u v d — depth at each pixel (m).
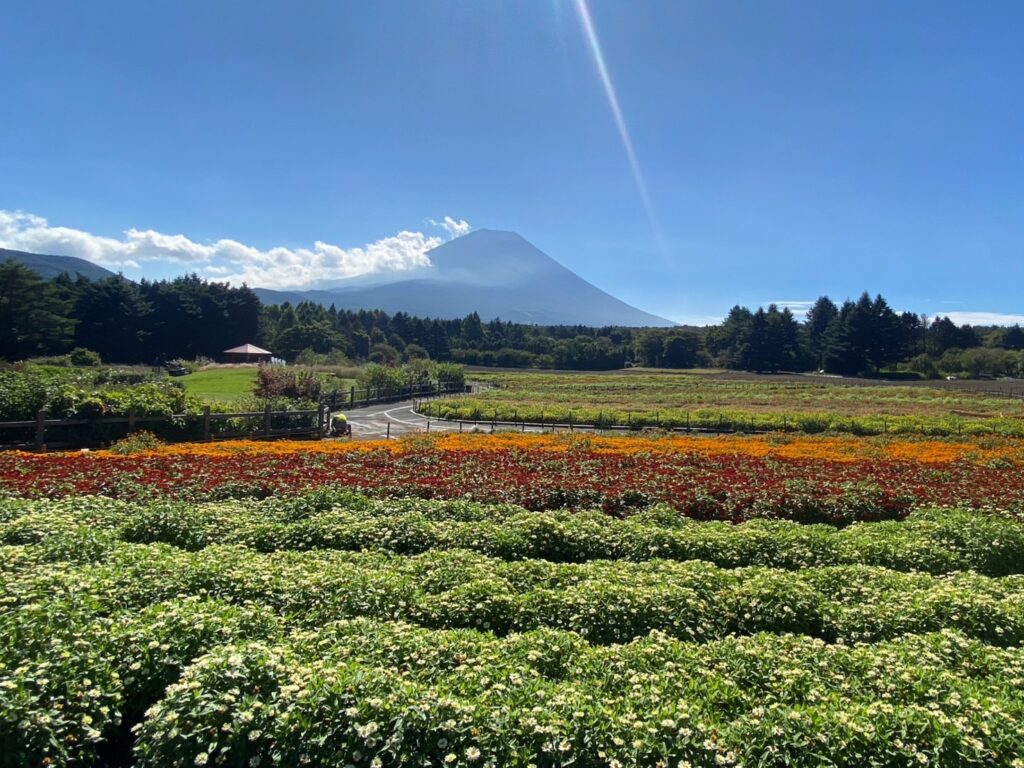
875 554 8.77
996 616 6.24
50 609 5.17
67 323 78.44
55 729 4.18
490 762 3.75
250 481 12.65
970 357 98.88
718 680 4.73
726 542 8.89
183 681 4.23
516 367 118.44
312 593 6.38
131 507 9.98
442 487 12.40
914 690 4.70
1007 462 17.72
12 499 9.97
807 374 104.81
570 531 9.23
